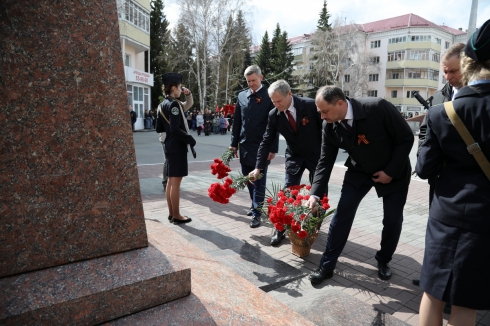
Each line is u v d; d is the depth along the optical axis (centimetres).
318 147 388
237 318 179
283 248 380
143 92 2888
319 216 354
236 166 1011
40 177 167
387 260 317
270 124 393
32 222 167
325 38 4006
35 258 168
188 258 245
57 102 170
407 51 5481
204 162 1073
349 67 4103
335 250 299
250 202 575
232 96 4134
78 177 177
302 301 260
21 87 161
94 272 173
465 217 158
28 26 160
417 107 5519
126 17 2466
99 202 183
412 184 786
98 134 181
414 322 249
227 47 3166
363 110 276
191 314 176
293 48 6512
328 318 229
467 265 157
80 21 173
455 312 167
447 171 174
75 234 178
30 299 151
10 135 160
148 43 2864
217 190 359
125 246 193
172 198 428
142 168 914
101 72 181
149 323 167
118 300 167
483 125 156
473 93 161
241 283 223
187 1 2858
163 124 422
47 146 168
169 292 183
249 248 372
